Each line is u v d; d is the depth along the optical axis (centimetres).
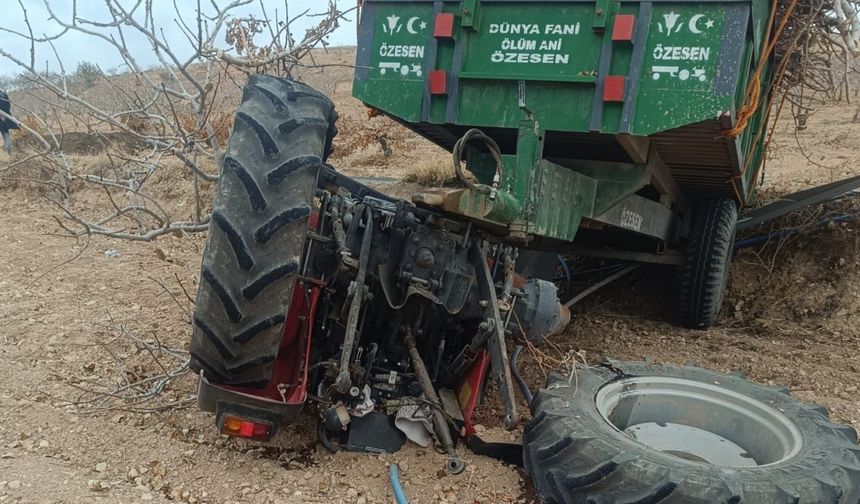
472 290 372
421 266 352
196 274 727
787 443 341
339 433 371
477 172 507
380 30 451
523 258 591
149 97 518
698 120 384
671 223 632
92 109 405
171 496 317
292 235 289
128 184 449
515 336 418
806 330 681
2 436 358
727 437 373
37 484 309
